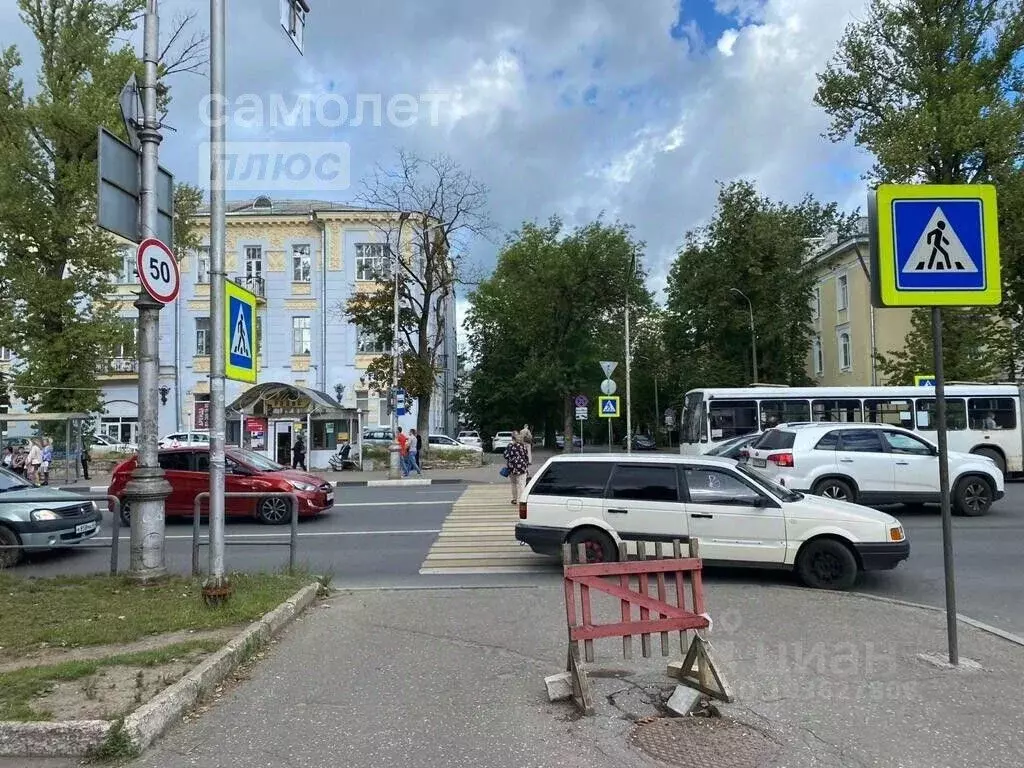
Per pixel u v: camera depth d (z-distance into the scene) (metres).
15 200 26.59
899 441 15.35
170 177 8.71
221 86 7.58
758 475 9.68
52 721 4.29
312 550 12.13
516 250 50.56
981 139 28.14
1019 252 28.91
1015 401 23.34
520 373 52.84
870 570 9.52
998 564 10.48
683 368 49.91
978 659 5.96
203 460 15.77
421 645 6.41
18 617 6.95
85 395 28.41
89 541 13.62
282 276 44.16
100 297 28.72
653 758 4.13
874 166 30.73
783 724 4.61
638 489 9.71
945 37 29.44
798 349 47.03
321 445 31.94
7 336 27.64
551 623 7.17
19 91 27.31
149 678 5.08
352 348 43.88
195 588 8.13
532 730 4.52
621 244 49.41
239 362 7.92
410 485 25.02
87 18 28.17
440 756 4.16
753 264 45.12
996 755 4.18
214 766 4.06
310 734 4.47
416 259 39.03
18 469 27.80
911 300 5.91
